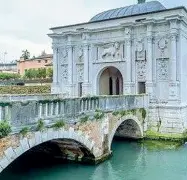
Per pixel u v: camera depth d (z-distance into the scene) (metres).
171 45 30.08
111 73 39.72
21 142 14.18
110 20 34.62
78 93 37.25
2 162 13.26
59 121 16.66
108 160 22.42
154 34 31.38
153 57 31.45
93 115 20.14
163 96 30.80
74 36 37.16
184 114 30.53
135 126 29.27
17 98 25.80
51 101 16.08
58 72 38.78
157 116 30.42
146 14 32.12
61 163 21.77
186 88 33.44
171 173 20.23
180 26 29.92
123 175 19.69
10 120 13.56
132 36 32.66
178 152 25.61
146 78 31.77
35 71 64.50
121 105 24.94
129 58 32.69
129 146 27.81
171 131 29.44
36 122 15.09
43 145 21.59
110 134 22.86
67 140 19.22
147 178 19.27
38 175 19.27
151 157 24.06
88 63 36.09
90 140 19.94
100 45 35.44
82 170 20.28
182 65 31.08
